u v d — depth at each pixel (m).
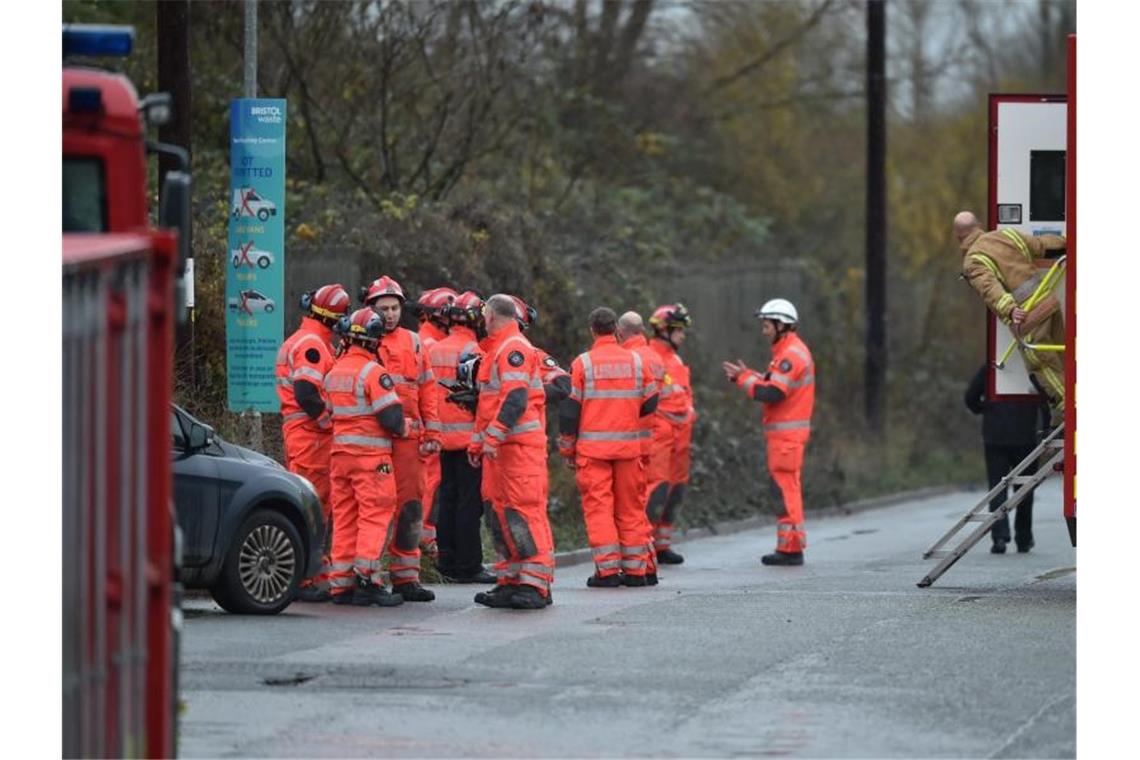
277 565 37.16
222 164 63.88
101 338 18.56
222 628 35.03
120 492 18.95
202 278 51.97
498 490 38.41
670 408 47.91
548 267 64.44
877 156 82.88
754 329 83.75
